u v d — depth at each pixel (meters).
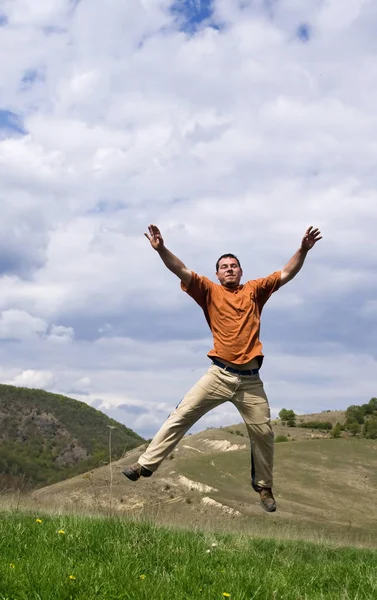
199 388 7.25
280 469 63.12
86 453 126.56
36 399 148.62
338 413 124.50
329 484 59.50
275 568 6.34
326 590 5.62
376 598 5.32
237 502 47.59
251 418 7.28
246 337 7.25
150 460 7.19
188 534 8.27
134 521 8.19
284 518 44.22
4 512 9.23
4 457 97.69
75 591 4.66
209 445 81.50
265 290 7.57
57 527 7.29
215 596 4.82
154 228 7.12
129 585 4.79
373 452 69.62
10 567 5.11
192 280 7.33
